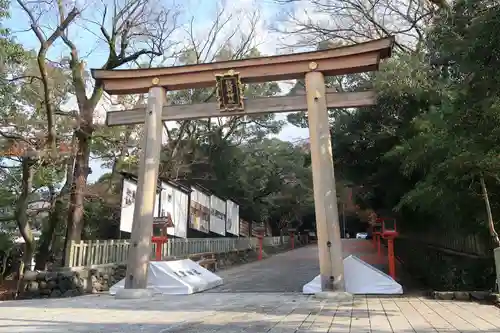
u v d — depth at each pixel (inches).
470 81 269.6
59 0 463.2
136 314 257.4
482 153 304.2
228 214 1015.0
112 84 466.9
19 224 526.9
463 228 413.1
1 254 810.8
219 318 237.1
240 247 1056.2
